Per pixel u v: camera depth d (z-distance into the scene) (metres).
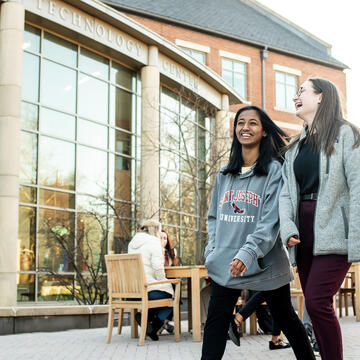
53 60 15.61
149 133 17.70
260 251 3.76
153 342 7.67
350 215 3.52
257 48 28.81
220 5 30.34
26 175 14.54
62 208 15.23
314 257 3.62
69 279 14.80
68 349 6.94
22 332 9.30
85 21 16.09
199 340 7.73
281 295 4.02
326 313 3.51
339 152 3.65
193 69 20.28
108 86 17.36
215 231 4.15
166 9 25.52
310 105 3.87
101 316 10.32
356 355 5.90
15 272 12.97
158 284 7.76
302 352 4.05
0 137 13.33
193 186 20.44
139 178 17.91
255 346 7.06
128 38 17.50
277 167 3.99
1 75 13.59
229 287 3.88
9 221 13.01
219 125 21.92
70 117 15.96
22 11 14.03
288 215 3.69
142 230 8.41
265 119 4.07
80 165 16.06
